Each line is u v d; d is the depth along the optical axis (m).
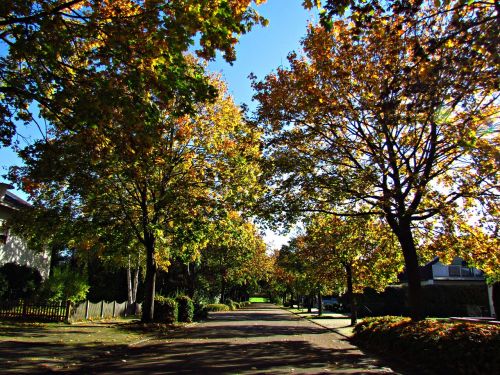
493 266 16.39
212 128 20.78
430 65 8.93
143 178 15.73
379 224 19.86
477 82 9.04
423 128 13.77
